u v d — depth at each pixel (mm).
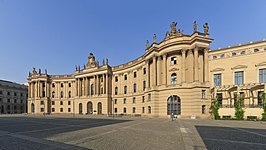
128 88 74500
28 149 11852
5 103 117812
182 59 48938
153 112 51906
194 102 45531
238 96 44625
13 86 124688
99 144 13250
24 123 33719
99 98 82438
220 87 48656
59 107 100250
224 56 51156
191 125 27859
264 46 46500
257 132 20031
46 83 100688
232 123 32219
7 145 13094
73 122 35906
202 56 49250
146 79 59438
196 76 46469
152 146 12578
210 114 45625
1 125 29500
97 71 84500
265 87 41656
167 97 49719
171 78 52031
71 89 99625
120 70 79688
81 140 14844
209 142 14047
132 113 70625
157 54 54656
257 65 45719
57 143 13672
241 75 47750
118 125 28266
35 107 98625
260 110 41062
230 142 14102
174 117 45500
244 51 48781
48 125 29016
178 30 51906
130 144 13227
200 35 47688
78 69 92375
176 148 12008
